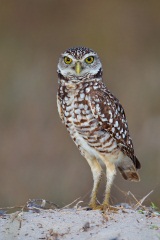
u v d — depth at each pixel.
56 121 28.05
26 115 28.42
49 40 31.39
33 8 31.73
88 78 13.72
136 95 28.70
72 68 13.70
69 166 26.11
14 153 26.80
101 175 13.84
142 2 31.52
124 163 14.17
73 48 13.98
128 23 31.28
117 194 22.75
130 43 30.83
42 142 27.16
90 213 12.67
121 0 31.56
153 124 27.16
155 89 28.92
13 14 31.61
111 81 29.64
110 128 13.62
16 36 31.28
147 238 11.55
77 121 13.66
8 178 25.91
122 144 13.78
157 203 21.83
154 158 25.66
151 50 30.78
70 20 31.72
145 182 24.30
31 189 25.53
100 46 30.88
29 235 11.91
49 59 30.91
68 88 13.72
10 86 29.52
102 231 11.86
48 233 11.94
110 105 13.70
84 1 31.73
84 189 25.38
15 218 12.39
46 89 29.61
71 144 26.91
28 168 26.30
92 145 13.68
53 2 31.69
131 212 12.83
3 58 30.50
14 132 27.66
